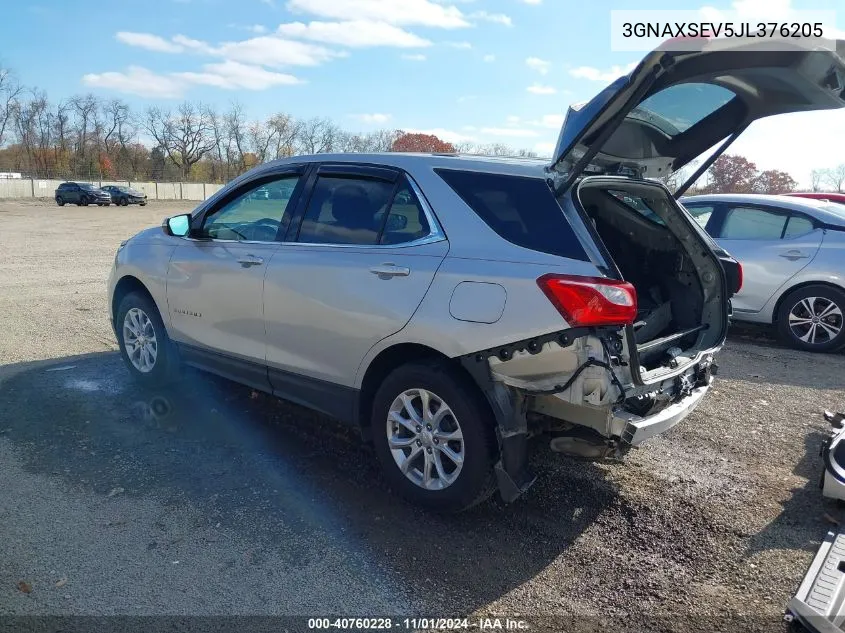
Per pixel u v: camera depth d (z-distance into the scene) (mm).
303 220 4156
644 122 3529
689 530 3562
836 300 7297
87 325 7789
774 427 5102
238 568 3090
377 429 3732
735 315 7992
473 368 3275
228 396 5328
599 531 3523
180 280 4836
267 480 3953
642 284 4336
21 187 58094
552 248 3211
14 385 5512
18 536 3293
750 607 2949
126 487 3822
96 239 20797
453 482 3438
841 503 3830
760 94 3576
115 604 2812
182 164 87562
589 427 3238
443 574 3105
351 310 3693
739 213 8086
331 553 3232
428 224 3586
